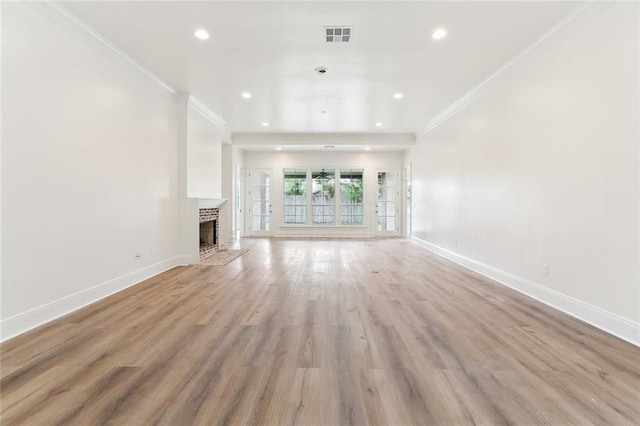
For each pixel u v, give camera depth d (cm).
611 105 258
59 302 291
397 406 167
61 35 290
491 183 443
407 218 948
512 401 171
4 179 242
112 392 177
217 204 643
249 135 828
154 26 315
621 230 250
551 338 249
